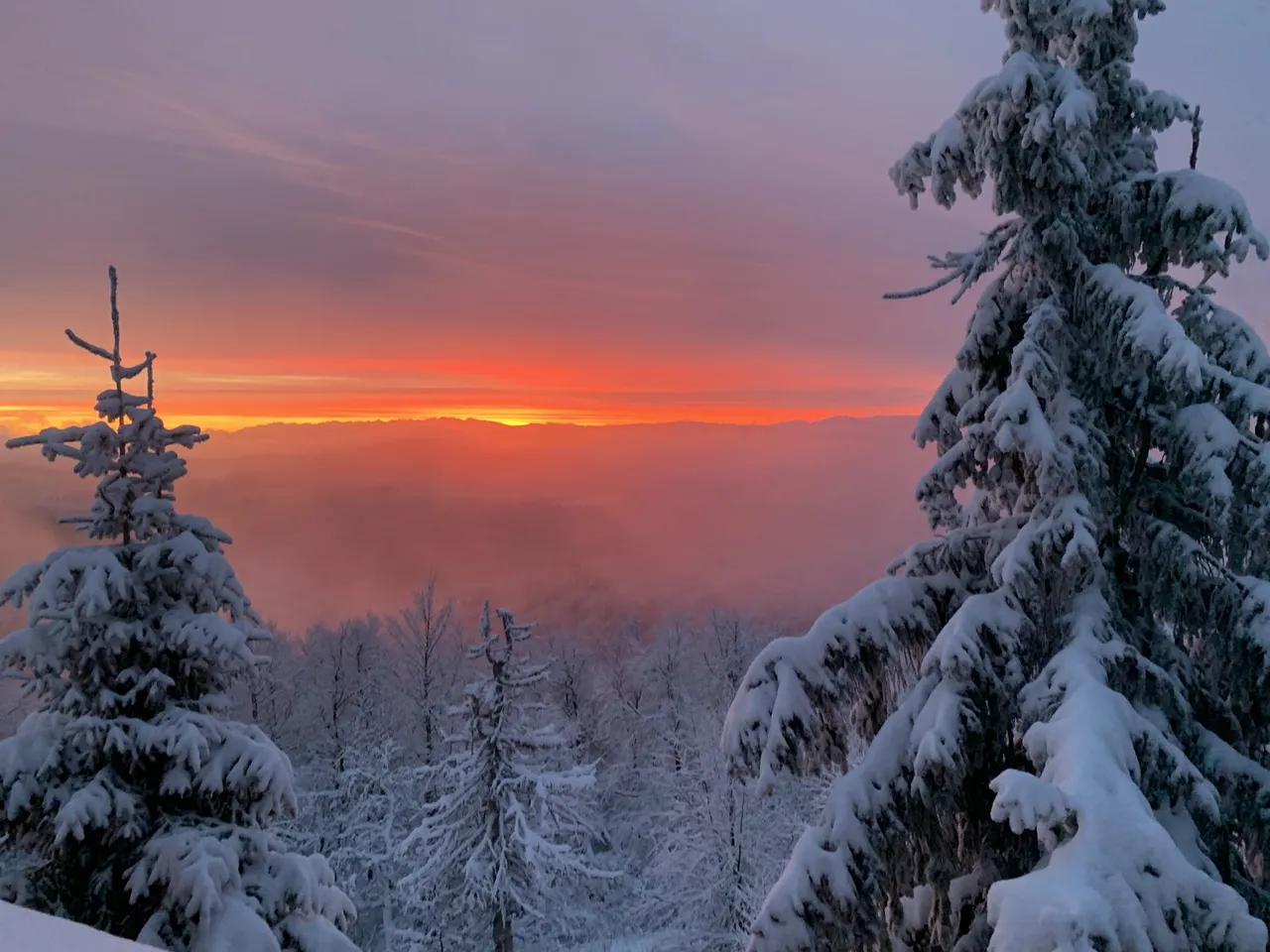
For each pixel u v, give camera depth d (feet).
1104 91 18.37
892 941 19.24
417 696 104.68
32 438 26.94
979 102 16.71
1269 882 16.60
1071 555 15.71
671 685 122.72
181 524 28.76
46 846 25.76
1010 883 10.82
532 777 60.44
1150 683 16.25
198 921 24.26
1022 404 16.83
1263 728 17.67
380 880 79.97
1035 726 14.01
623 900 86.58
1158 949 10.46
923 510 21.58
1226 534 17.22
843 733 18.70
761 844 67.36
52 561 26.35
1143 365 16.40
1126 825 11.30
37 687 26.20
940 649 16.60
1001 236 20.04
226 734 27.12
